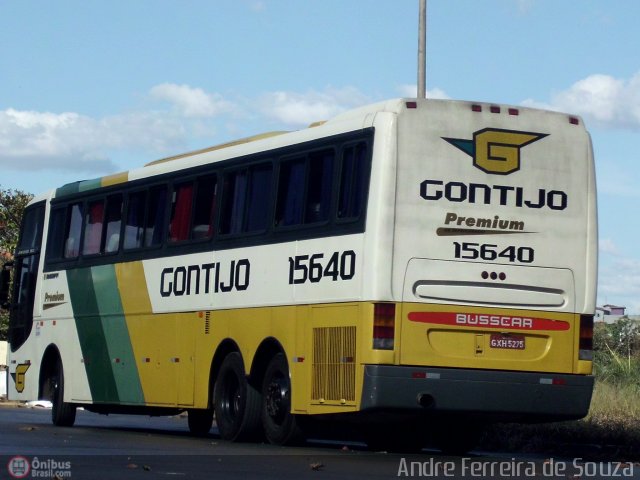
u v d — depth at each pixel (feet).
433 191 48.11
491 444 61.41
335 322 49.06
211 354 57.62
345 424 53.72
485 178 48.80
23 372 76.74
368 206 47.93
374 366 46.93
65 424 72.95
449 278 47.98
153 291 63.00
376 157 48.01
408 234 47.70
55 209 75.05
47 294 74.69
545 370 49.16
